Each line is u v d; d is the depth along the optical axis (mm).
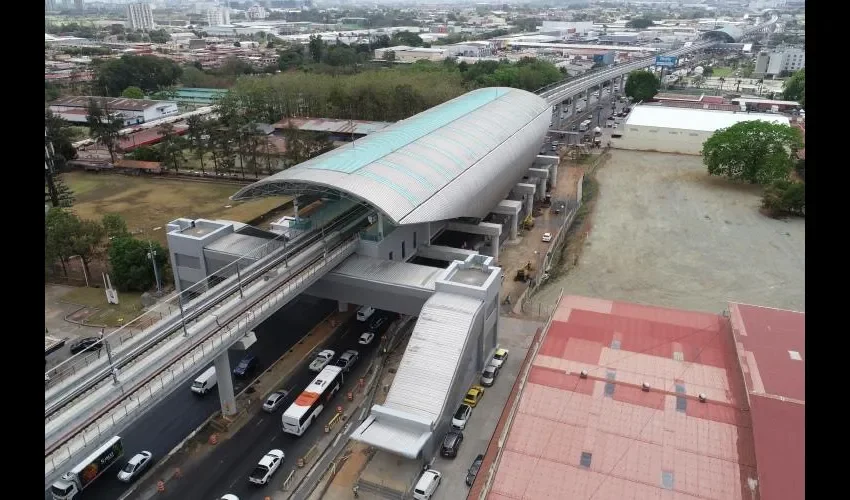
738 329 42188
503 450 33656
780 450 30969
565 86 131125
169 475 36688
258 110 127000
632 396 37281
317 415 41781
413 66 168750
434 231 61719
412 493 34750
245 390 44812
